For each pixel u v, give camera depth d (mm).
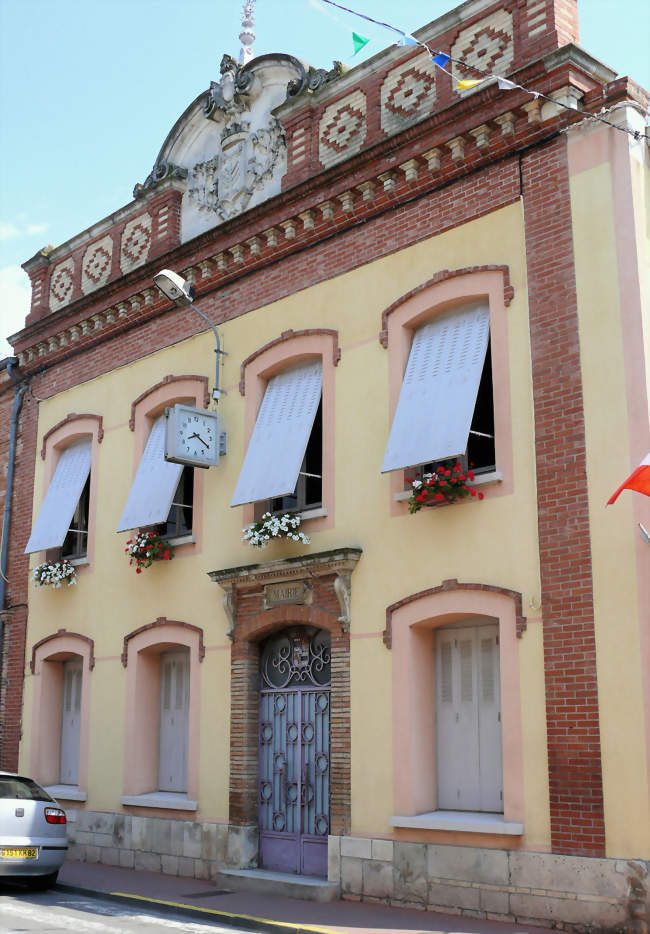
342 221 14336
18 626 18922
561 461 11250
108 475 17578
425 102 13680
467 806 11875
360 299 13891
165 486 15797
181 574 15703
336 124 14883
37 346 19719
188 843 14531
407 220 13484
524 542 11414
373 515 13031
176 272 16672
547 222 11922
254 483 14117
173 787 15688
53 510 18234
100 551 17359
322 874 13156
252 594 14445
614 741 10273
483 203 12625
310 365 14656
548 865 10516
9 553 19625
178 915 11727
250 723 14289
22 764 18078
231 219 15625
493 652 11984
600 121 11555
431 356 12773
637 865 9875
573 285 11539
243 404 15281
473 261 12594
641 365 10812
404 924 10664
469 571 11852
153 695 16203
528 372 11773
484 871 11047
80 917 11320
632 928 9805
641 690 10172
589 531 10875
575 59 11789
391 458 12297
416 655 12352
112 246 18688
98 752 16484
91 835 16188
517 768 11000
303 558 13383
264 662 14562
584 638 10695
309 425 13992
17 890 13352
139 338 17562
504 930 10312
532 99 12070
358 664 12820
